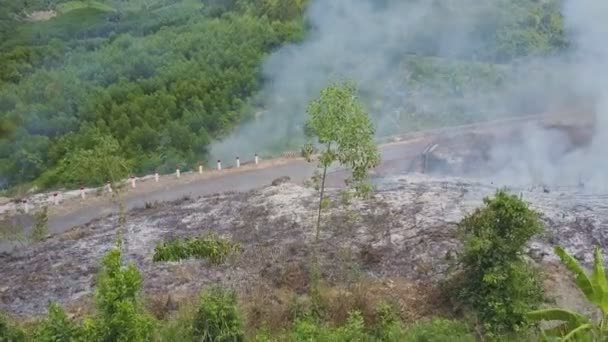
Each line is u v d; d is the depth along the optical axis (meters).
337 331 18.39
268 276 22.97
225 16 67.75
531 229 19.64
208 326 17.66
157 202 32.56
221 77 52.94
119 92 49.69
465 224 20.73
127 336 15.23
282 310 20.33
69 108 49.28
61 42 67.50
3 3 83.81
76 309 21.53
